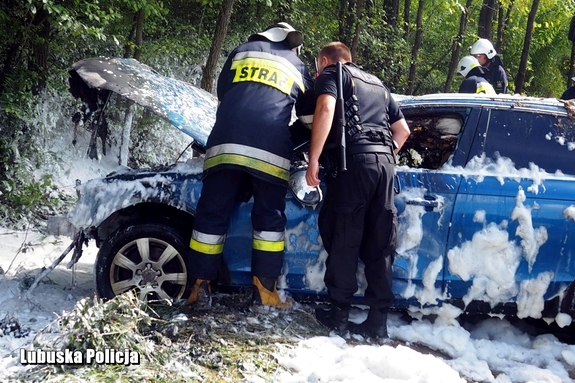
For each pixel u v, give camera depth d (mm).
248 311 3664
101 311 3074
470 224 3613
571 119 3764
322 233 3609
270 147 3547
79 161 8336
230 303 3775
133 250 3898
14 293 4160
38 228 6430
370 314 3623
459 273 3602
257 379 3004
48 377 2854
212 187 3605
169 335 3332
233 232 3791
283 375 3066
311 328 3617
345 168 3369
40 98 7359
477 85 6348
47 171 7555
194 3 10539
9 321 3631
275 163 3559
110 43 8969
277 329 3510
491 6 13539
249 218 3785
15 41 6941
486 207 3611
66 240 5969
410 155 4062
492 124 3760
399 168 3758
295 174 3777
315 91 3566
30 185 6742
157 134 9719
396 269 3656
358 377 3018
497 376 3340
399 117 3746
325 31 12141
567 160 3703
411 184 3689
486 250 3598
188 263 3670
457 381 3039
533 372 3322
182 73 10422
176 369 3000
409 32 13820
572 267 3596
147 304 3566
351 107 3537
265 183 3590
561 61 18031
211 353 3199
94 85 3947
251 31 11031
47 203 6973
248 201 3787
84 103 4527
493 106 3791
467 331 3721
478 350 3588
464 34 13234
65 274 4816
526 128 3750
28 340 3412
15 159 6898
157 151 9820
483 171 3670
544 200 3596
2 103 6809
